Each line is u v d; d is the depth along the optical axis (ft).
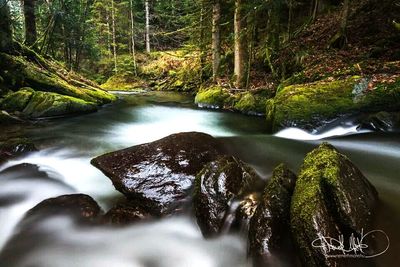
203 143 19.72
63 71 50.26
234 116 39.60
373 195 14.06
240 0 42.57
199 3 56.24
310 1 58.59
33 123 33.73
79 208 15.72
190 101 55.52
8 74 37.86
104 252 13.71
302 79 36.24
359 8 46.98
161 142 19.29
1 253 13.53
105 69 98.94
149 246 13.91
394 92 25.57
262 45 51.49
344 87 28.45
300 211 11.18
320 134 27.20
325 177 12.12
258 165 21.07
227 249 13.04
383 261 10.63
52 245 13.98
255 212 12.60
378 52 34.91
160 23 106.73
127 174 16.78
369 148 22.98
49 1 65.26
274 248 11.25
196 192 14.61
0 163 20.76
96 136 29.45
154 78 88.84
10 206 16.85
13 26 53.62
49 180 19.74
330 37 44.75
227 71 56.75
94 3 97.09
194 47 66.03
